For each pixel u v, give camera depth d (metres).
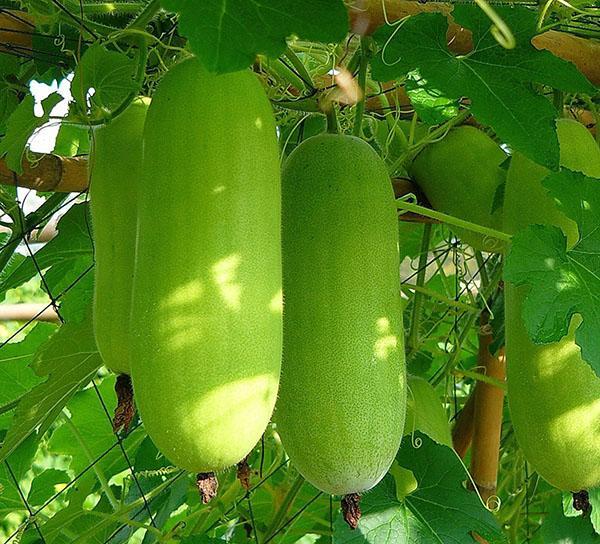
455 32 1.04
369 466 0.92
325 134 1.03
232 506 1.68
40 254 1.43
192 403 0.80
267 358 0.83
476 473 1.54
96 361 1.31
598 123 1.32
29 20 1.21
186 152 0.85
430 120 0.96
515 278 0.95
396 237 0.99
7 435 1.32
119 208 1.00
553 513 1.48
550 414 1.01
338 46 1.33
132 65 1.08
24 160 1.24
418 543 1.18
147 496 1.54
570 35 1.15
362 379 0.92
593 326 0.95
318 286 0.93
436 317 1.81
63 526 1.56
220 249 0.83
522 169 1.08
